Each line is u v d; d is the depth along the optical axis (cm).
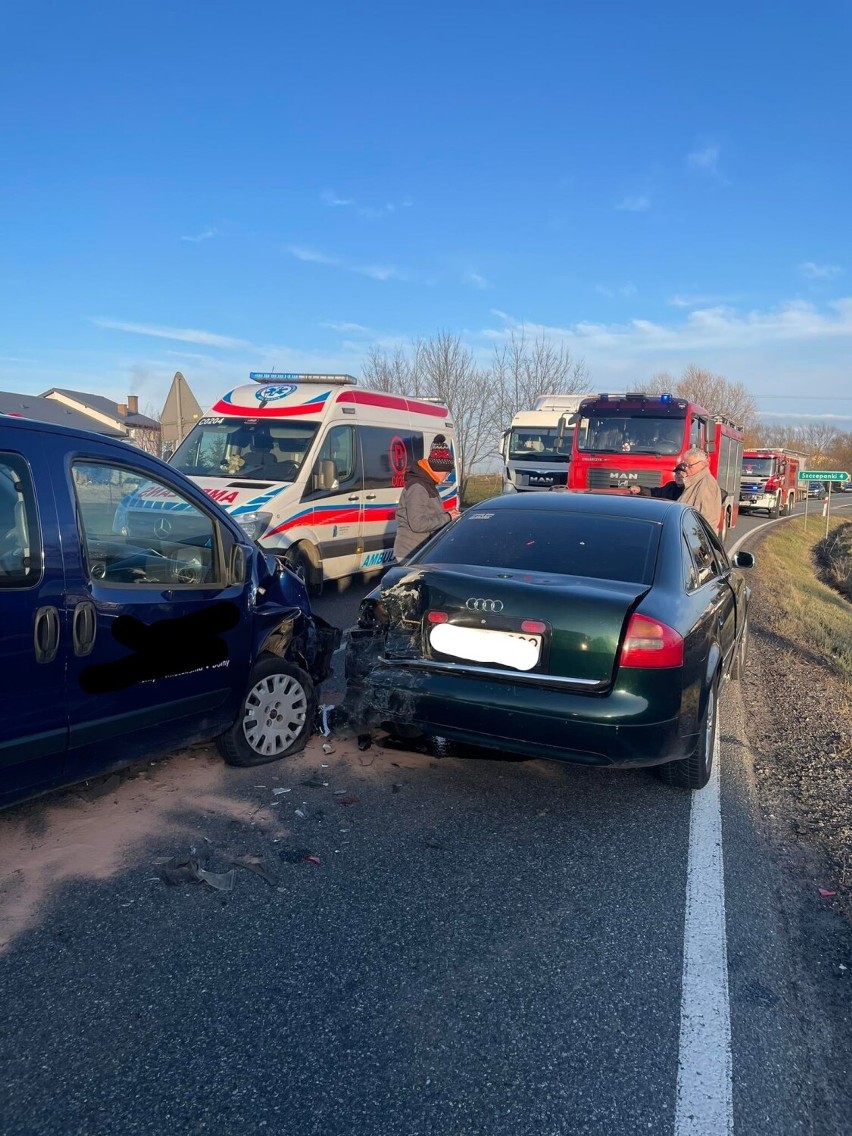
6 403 5141
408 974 314
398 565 515
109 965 312
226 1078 259
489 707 432
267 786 478
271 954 322
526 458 2089
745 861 417
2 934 328
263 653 504
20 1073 258
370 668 468
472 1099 255
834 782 533
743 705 693
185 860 385
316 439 1034
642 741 420
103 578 392
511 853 413
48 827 417
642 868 404
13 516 354
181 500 446
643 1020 295
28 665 353
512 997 303
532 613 434
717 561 620
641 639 421
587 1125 248
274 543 947
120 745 404
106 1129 239
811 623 1198
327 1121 244
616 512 539
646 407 1581
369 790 480
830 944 351
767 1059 279
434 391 3525
